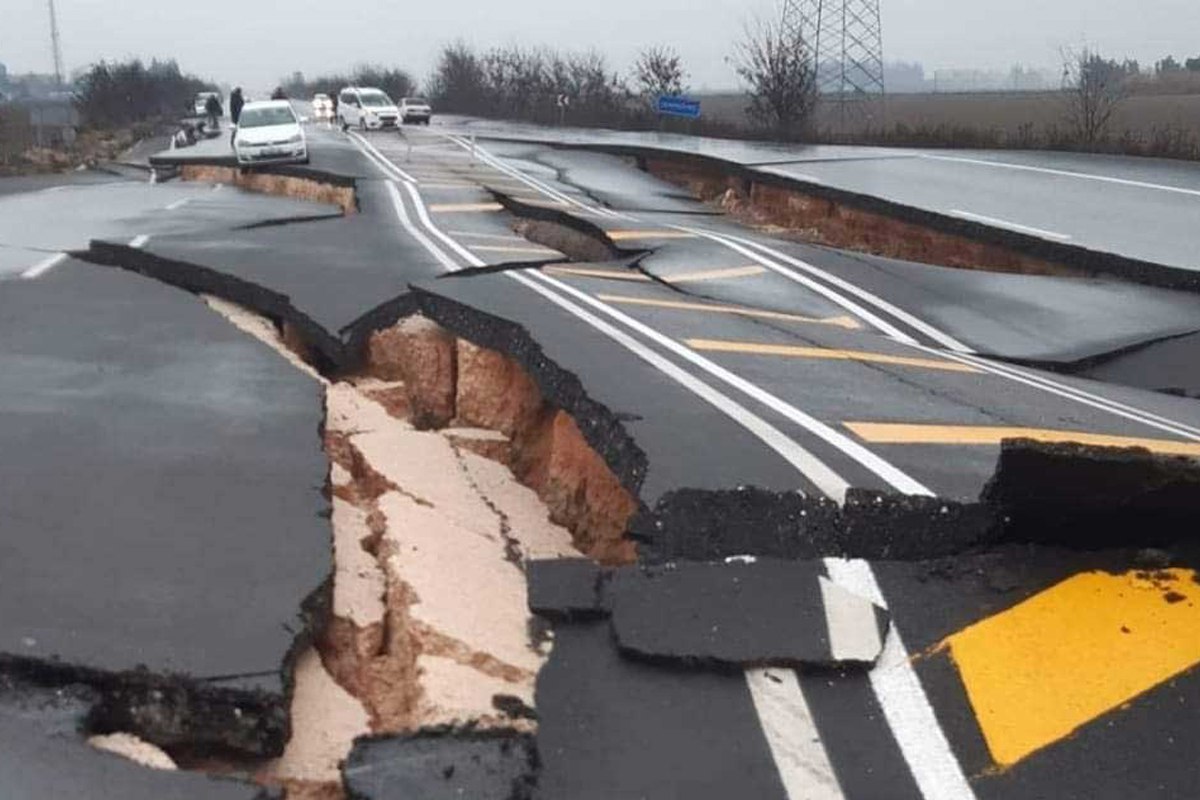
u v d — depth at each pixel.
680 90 53.19
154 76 99.69
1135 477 5.59
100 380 9.70
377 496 8.05
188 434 8.23
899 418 8.72
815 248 17.78
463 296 12.20
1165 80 85.31
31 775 4.29
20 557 5.95
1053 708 4.88
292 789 4.64
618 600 5.55
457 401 11.38
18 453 7.67
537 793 4.43
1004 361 12.33
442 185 26.09
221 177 32.75
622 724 4.82
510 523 8.13
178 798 4.21
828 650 5.17
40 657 4.86
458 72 82.69
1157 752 4.63
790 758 4.64
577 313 11.76
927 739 4.74
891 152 31.77
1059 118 41.00
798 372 10.11
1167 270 15.18
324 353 12.12
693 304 13.22
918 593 5.66
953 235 18.91
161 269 15.34
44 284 14.29
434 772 4.46
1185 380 12.02
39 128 57.06
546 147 39.88
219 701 4.75
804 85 43.44
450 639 5.46
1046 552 5.96
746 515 6.41
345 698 5.21
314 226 19.08
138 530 6.39
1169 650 5.16
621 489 7.78
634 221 20.12
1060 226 18.38
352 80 113.69
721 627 5.32
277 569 5.93
